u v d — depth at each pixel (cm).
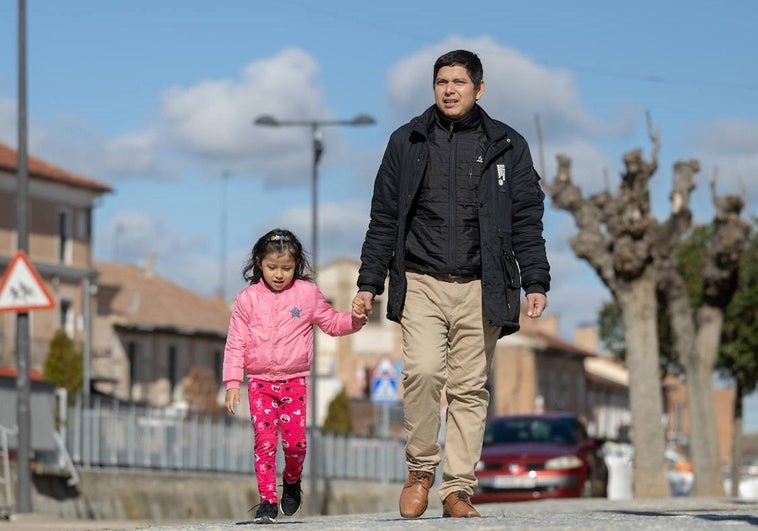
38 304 3653
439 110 1456
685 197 5012
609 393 18588
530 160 1471
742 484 8744
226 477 6044
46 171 10550
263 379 1478
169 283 13088
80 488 4778
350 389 15000
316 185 6575
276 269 1467
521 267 1456
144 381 11700
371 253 1471
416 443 1480
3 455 4231
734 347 7806
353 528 1269
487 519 1404
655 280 4741
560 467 3897
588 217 4775
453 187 1438
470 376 1466
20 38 3878
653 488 4656
